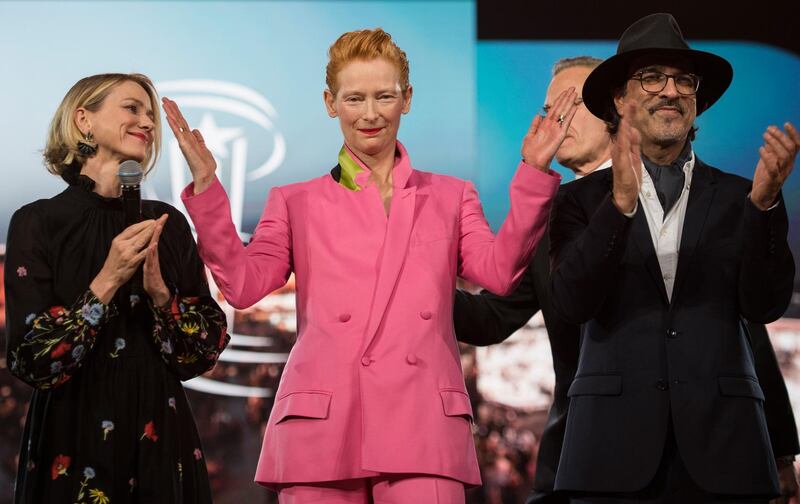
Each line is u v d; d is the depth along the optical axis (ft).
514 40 35.99
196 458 19.22
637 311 18.26
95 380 18.58
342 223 18.38
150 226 18.40
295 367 17.84
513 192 17.52
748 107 36.19
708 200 18.75
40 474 18.21
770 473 17.56
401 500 17.22
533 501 22.17
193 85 34.53
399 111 18.58
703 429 17.53
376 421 17.29
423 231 18.39
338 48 18.49
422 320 17.81
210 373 33.47
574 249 17.90
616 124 20.15
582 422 18.17
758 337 21.38
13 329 18.47
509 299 23.77
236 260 17.57
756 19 36.52
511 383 34.58
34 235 19.03
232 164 34.42
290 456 17.38
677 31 19.60
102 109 19.95
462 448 17.54
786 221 17.65
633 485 17.44
